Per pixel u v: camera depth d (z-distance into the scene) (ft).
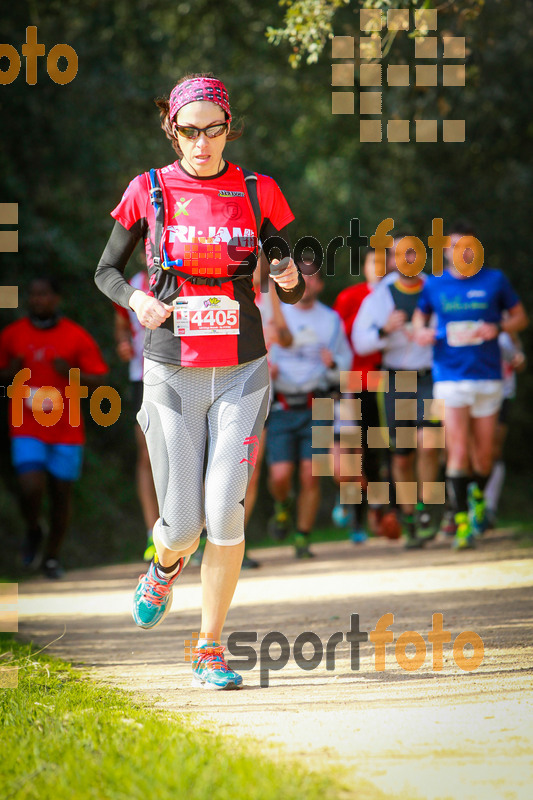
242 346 45.52
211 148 44.52
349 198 236.63
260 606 71.05
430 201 231.91
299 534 105.50
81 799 29.58
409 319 99.35
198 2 196.24
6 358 101.55
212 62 207.00
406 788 31.22
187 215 44.83
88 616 72.54
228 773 30.94
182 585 88.99
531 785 31.55
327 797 29.89
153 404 45.98
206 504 46.06
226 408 45.62
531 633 55.06
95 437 185.26
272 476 103.60
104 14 173.88
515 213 232.32
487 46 97.86
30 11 154.40
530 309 245.45
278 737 36.96
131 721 38.47
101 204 174.81
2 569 144.77
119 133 177.68
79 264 163.63
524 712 39.68
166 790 29.53
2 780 31.60
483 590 72.28
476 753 34.78
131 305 44.55
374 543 122.52
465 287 96.32
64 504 105.09
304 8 73.97
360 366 102.68
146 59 190.39
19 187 155.43
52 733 35.70
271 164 227.20
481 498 110.11
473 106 199.82
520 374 268.82
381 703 41.96
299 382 100.32
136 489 190.19
